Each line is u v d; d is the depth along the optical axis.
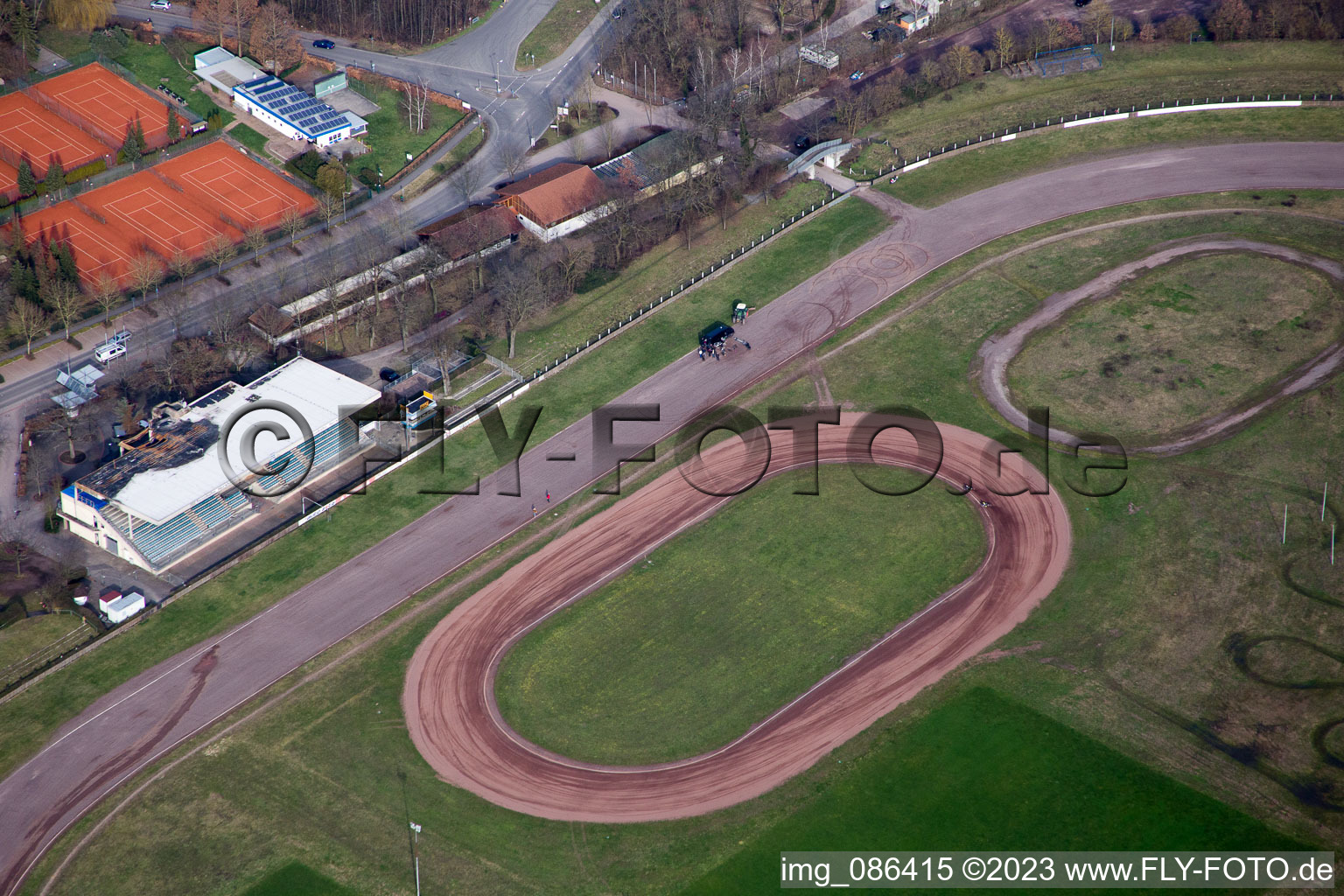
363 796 136.62
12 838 132.75
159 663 151.62
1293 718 141.38
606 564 163.75
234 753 141.12
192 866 129.75
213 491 168.75
